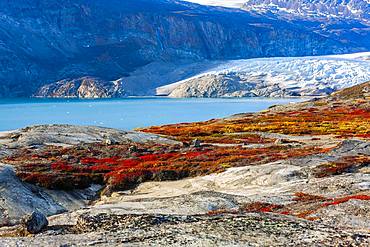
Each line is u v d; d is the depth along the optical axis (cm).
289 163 5481
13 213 4634
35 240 2547
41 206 4966
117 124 19475
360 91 19125
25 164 6269
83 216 3144
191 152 7281
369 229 2858
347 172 4978
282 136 9575
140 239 2478
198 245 2344
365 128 10125
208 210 3703
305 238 2450
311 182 4697
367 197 3697
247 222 2808
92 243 2441
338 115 13625
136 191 5512
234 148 7631
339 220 3114
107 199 5238
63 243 2478
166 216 3011
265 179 5041
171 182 5741
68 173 5894
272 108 17688
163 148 7844
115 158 7062
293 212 3503
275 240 2420
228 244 2355
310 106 16900
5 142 8262
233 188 4981
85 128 9756
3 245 2461
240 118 14750
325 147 7106
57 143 8356
